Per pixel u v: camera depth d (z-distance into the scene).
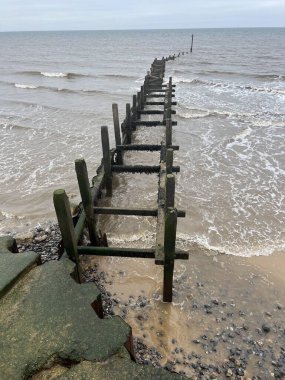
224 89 26.30
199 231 8.41
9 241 5.54
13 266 4.68
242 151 13.57
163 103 16.62
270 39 91.38
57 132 16.59
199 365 4.98
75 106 21.58
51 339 3.63
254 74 32.09
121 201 9.89
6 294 4.29
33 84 30.28
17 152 14.26
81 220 6.60
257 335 5.51
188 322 5.75
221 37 103.94
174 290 6.46
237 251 7.66
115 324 3.81
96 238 7.18
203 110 19.56
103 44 85.56
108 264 7.26
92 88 27.62
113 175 11.56
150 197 10.17
